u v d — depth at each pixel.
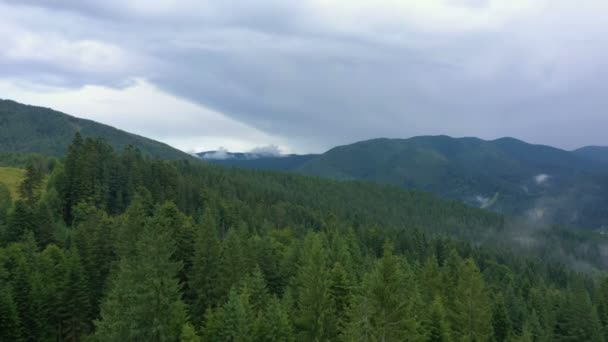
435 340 49.28
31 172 113.19
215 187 170.50
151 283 36.69
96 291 63.47
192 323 51.56
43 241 79.62
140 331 35.50
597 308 83.25
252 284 53.06
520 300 86.44
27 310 54.09
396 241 142.75
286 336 43.84
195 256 59.25
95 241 68.00
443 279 76.25
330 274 55.47
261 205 165.12
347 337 38.34
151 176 128.88
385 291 36.34
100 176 113.88
